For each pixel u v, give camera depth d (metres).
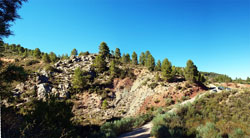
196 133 6.84
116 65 55.03
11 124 4.34
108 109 28.64
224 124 7.29
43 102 6.21
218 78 87.81
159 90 34.44
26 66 46.78
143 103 30.12
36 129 4.68
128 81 42.34
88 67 46.66
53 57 62.28
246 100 9.57
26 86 29.22
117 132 9.63
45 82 33.41
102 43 66.00
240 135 6.06
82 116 23.92
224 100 10.91
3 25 5.48
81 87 34.44
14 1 6.00
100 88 36.84
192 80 38.97
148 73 47.91
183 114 9.79
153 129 7.67
